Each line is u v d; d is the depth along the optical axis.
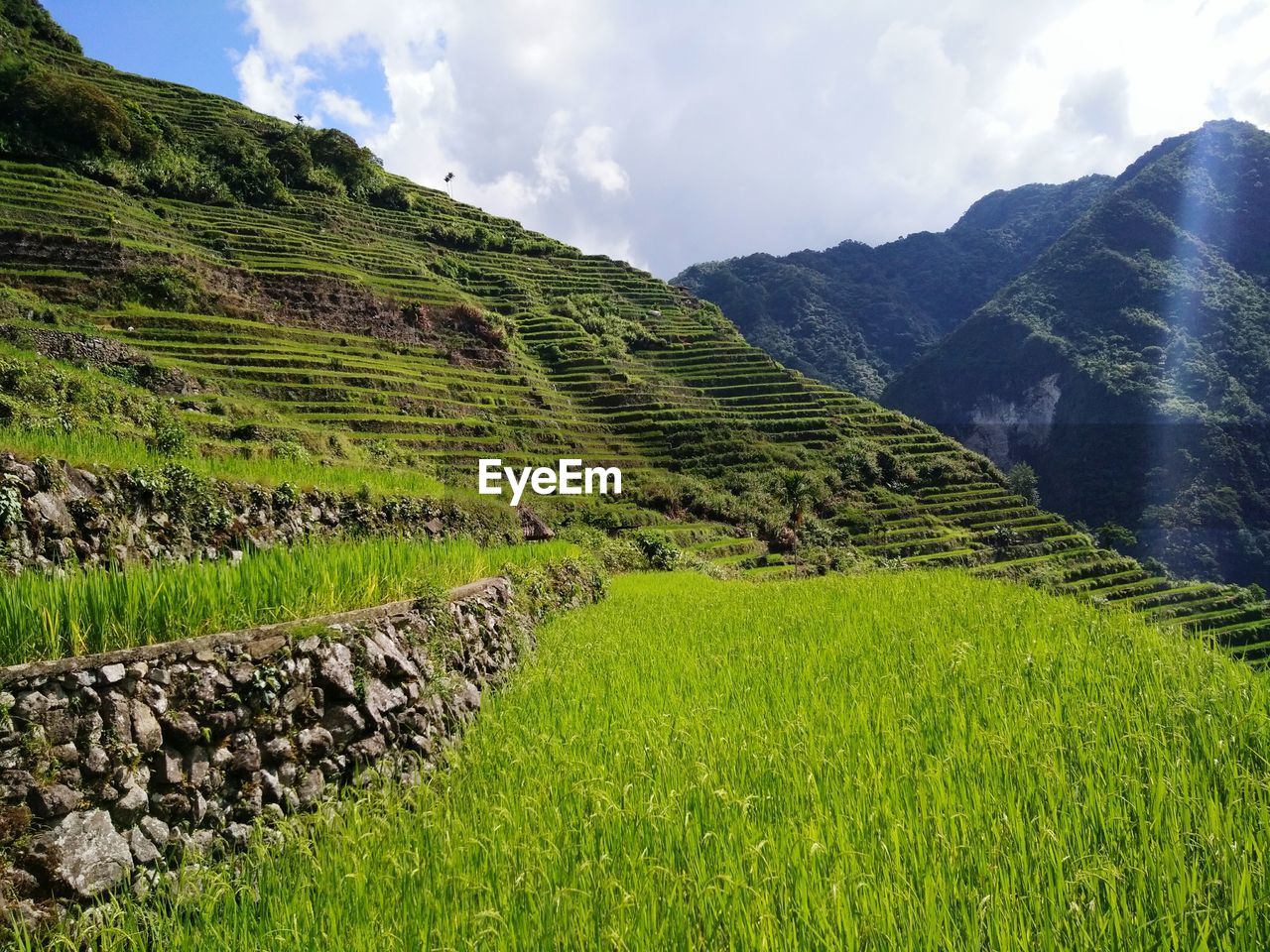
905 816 3.42
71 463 10.50
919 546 70.50
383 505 19.14
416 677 6.41
